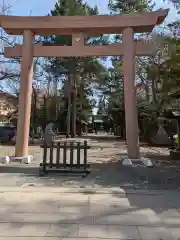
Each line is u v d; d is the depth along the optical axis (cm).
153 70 1557
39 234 446
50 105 4062
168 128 2589
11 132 2744
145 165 1134
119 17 1230
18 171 1028
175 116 1487
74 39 1271
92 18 1236
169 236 444
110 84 3553
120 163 1222
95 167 1122
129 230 468
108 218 530
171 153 1416
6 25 1263
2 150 1761
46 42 2592
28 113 1271
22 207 598
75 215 546
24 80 1262
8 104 3503
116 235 445
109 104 4141
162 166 1147
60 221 509
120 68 2933
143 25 1217
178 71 1305
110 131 7019
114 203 641
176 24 1458
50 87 3994
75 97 3706
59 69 3044
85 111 4800
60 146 994
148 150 1891
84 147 988
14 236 438
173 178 920
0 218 523
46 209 585
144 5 2762
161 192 744
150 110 2522
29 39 1270
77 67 3122
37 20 1254
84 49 1263
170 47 1302
